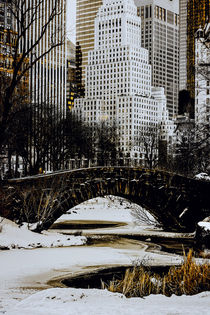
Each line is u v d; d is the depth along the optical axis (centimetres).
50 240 4306
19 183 4494
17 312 1492
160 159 13075
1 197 4319
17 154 8231
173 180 5575
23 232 4303
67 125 10756
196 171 7062
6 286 2555
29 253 3719
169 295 2041
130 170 5322
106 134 14588
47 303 1631
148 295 1992
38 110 8612
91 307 1567
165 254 4047
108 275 2997
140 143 16888
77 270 3142
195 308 1587
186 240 5075
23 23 3866
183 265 2203
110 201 11450
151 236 5403
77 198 4928
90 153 12362
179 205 5622
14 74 3869
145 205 5653
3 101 3944
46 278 2853
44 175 4716
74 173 4909
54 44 3994
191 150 4706
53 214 4788
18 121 6794
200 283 2081
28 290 2431
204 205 5703
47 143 8919
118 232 5781
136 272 2167
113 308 1558
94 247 4334
